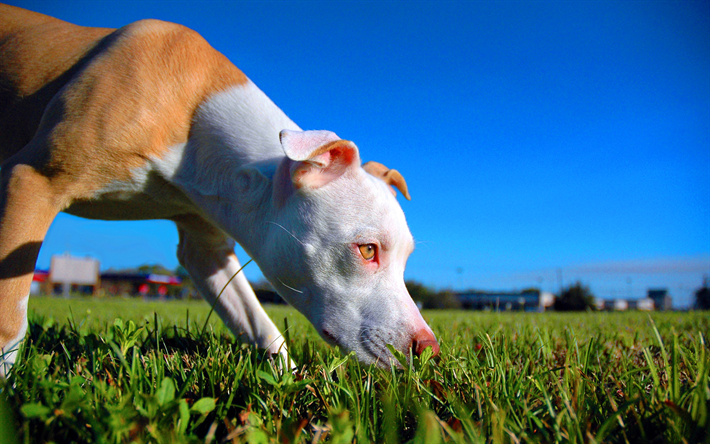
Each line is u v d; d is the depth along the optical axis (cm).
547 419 31
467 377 39
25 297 46
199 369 37
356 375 40
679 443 27
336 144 46
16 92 58
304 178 48
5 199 47
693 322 100
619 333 79
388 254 48
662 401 30
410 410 32
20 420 27
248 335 59
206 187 56
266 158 54
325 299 48
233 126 56
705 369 29
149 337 54
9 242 45
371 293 47
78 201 52
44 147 49
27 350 47
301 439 27
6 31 62
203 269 62
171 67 55
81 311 146
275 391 32
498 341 56
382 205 48
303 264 48
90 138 49
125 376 37
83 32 61
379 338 45
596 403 33
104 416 27
